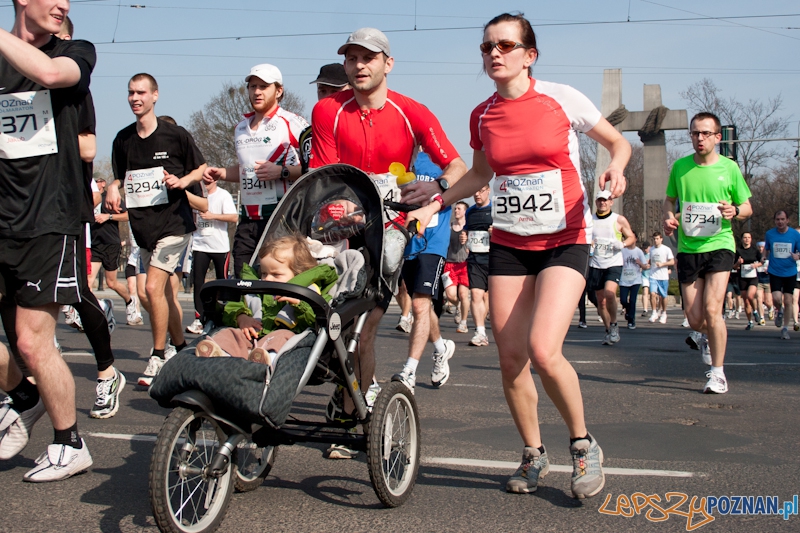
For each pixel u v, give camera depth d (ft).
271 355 11.21
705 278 24.39
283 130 21.48
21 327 13.58
